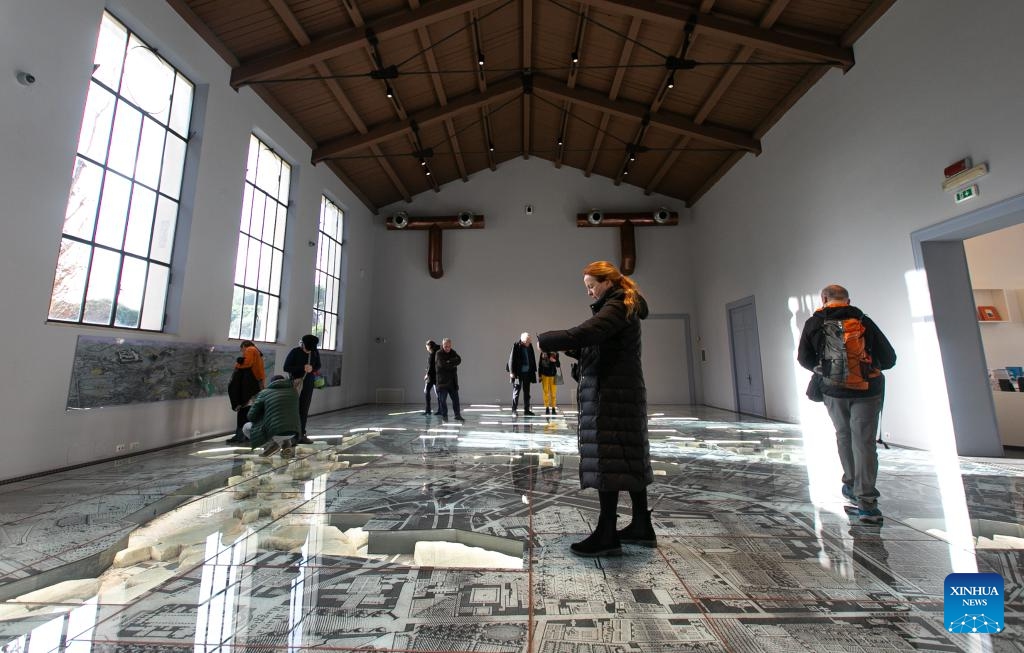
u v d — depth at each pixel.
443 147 9.90
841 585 1.60
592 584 1.62
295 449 4.50
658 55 6.91
